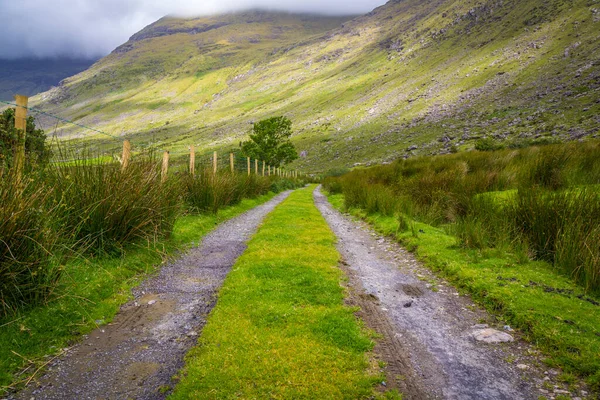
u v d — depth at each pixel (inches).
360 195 554.6
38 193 167.0
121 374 126.5
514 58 5290.4
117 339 151.5
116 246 233.9
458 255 260.7
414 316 178.5
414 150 3516.2
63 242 193.8
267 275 223.8
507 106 3905.0
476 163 578.9
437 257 262.2
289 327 155.9
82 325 158.6
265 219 461.4
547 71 4402.1
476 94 4736.7
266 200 775.1
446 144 3334.2
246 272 229.9
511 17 6786.4
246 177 699.4
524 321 163.3
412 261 274.2
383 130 4788.4
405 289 217.8
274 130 1744.6
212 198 450.0
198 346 143.4
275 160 1903.3
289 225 406.0
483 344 151.1
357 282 225.0
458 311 185.3
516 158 567.5
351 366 129.4
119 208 235.8
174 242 295.6
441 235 320.8
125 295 195.5
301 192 1092.5
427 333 160.7
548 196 267.1
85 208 220.5
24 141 173.9
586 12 5349.4
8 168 163.8
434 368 133.0
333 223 450.3
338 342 144.6
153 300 193.3
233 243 329.1
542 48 5128.0
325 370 126.3
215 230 383.9
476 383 124.3
